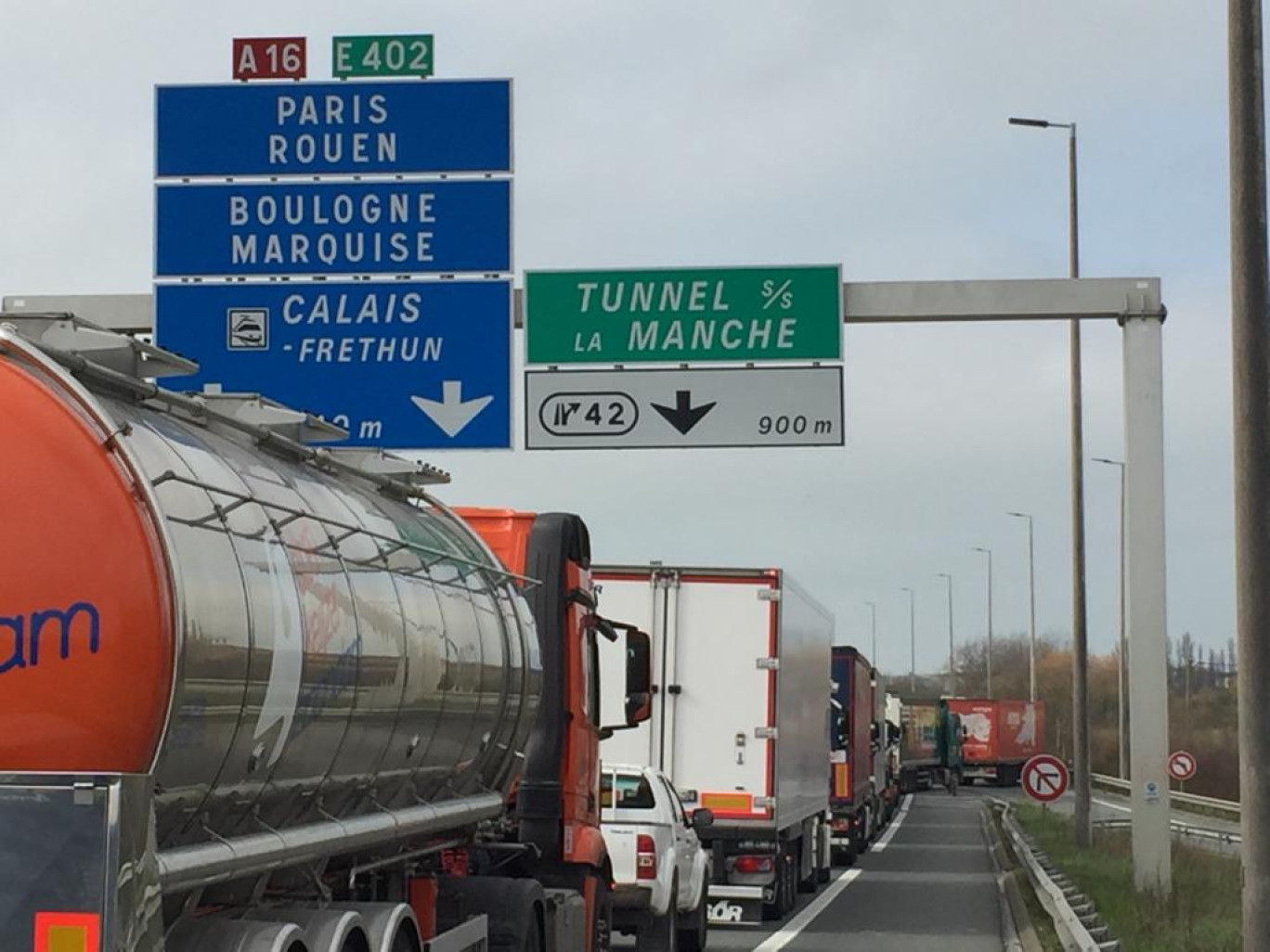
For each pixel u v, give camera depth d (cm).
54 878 646
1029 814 5888
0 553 693
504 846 1327
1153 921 2011
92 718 686
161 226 1833
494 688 1164
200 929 774
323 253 1833
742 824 2256
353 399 1827
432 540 1098
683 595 2273
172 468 745
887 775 5584
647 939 1831
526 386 1906
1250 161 1441
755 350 1902
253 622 767
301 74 1836
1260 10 1448
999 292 1919
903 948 2061
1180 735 8856
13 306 1884
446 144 1831
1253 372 1430
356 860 995
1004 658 16200
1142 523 2044
